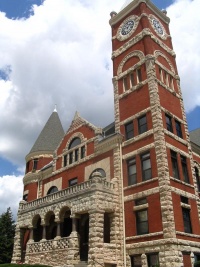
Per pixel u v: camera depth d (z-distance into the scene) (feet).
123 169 90.27
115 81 107.45
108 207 81.92
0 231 159.94
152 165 82.33
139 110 93.91
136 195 82.84
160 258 70.49
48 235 102.37
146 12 109.91
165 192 75.72
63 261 79.92
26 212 104.06
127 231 81.51
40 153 137.49
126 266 77.41
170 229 71.15
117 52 112.57
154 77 94.02
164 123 88.63
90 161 100.58
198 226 81.25
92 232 75.97
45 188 117.80
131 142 91.40
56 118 157.99
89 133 105.70
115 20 121.19
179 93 104.06
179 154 87.97
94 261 71.92
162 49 107.65
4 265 78.23
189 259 71.87
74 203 84.94
